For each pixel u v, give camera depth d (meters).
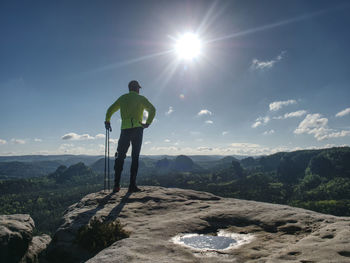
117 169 6.66
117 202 5.75
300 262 2.07
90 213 4.92
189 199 5.97
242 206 5.02
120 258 2.59
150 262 2.46
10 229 4.74
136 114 6.55
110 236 3.70
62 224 4.51
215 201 5.78
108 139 7.23
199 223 4.07
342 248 2.14
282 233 3.42
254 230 3.71
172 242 3.22
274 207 4.60
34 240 5.96
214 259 2.58
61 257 3.82
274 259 2.26
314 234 2.81
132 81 6.88
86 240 3.76
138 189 6.84
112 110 6.81
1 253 4.36
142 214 4.93
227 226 4.01
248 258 2.60
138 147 6.65
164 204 5.49
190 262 2.49
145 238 3.34
